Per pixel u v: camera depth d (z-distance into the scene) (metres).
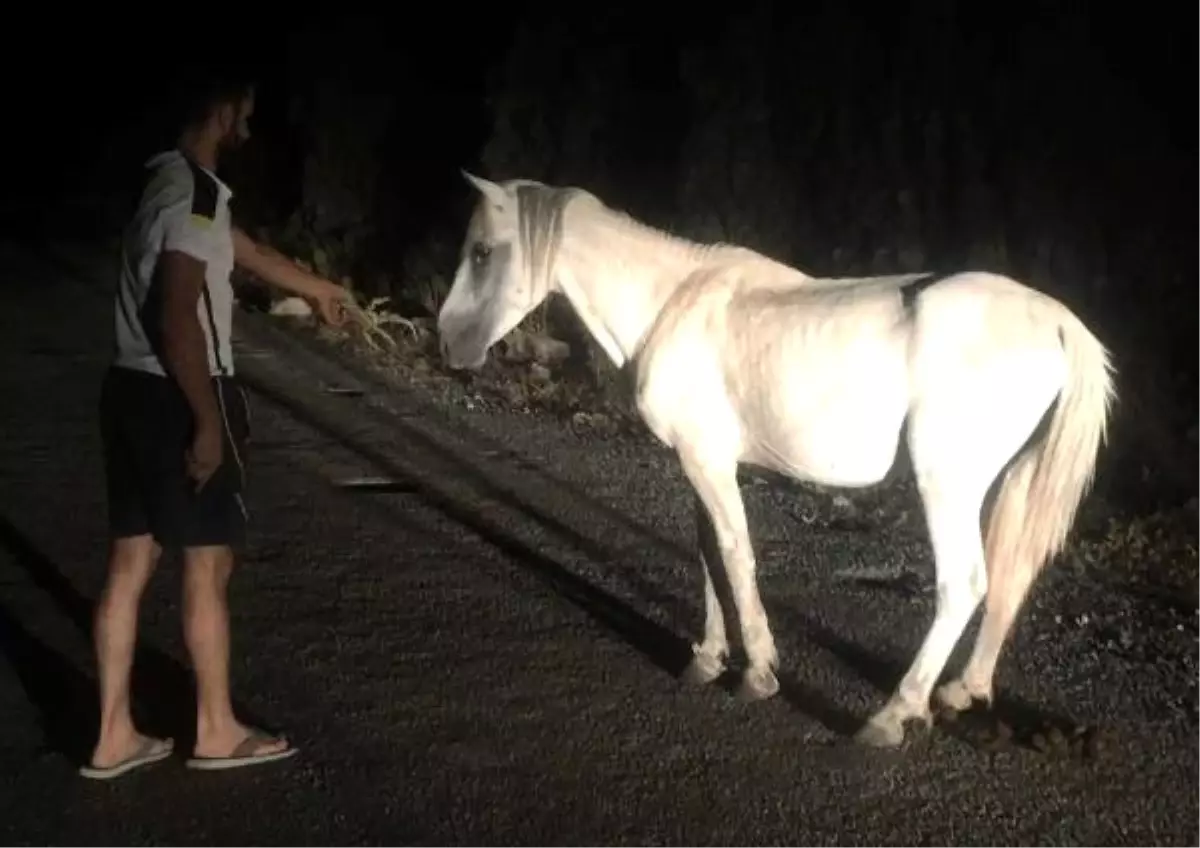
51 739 5.29
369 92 15.46
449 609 6.55
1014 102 10.34
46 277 15.48
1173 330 9.65
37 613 6.45
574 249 5.56
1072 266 9.77
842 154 10.83
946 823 4.72
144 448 4.71
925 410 4.93
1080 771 5.05
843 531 7.64
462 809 4.80
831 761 5.12
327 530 7.64
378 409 10.25
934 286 5.06
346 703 5.58
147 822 4.74
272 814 4.78
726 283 5.44
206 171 4.69
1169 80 10.48
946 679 5.80
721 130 11.07
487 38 15.54
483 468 8.83
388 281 13.69
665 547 7.42
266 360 11.63
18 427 9.65
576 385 10.75
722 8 12.26
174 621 6.34
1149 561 7.11
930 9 10.67
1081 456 5.00
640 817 4.75
